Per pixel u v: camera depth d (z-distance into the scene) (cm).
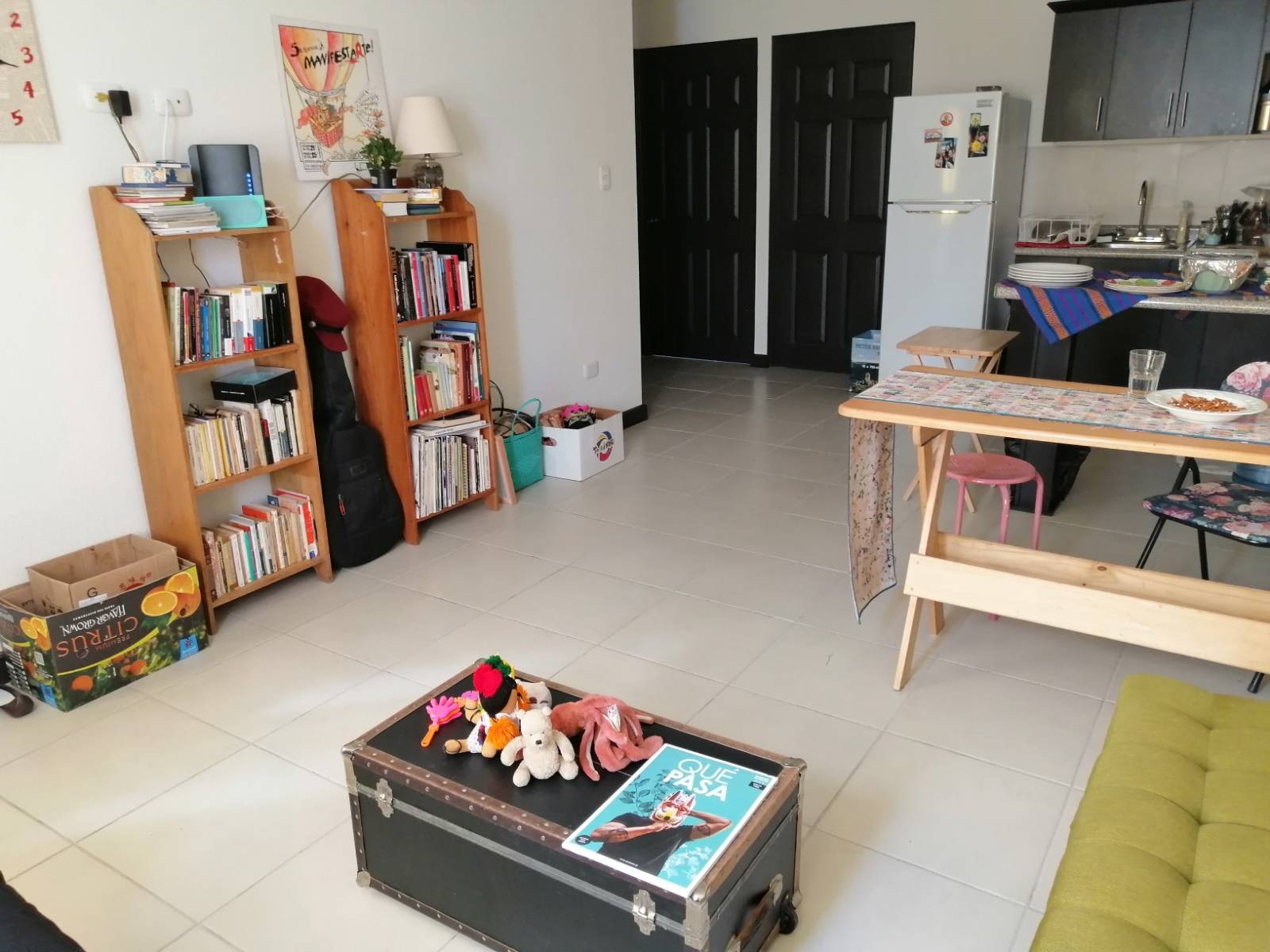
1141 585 245
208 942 182
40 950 131
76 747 242
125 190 265
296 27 318
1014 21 524
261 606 317
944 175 507
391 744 185
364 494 338
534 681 203
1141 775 158
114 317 279
